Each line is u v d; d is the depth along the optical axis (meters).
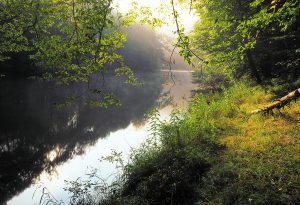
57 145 15.74
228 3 15.22
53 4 8.55
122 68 9.94
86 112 25.22
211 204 6.03
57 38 8.08
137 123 21.14
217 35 17.33
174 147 9.62
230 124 11.63
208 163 8.12
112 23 7.53
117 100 9.67
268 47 16.61
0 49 14.64
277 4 7.62
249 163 7.51
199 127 11.41
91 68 8.16
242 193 6.08
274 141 8.75
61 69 8.73
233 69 20.48
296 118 10.64
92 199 8.63
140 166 9.09
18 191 10.19
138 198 7.33
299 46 14.83
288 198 5.59
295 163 7.03
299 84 14.30
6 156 13.52
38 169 12.26
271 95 14.59
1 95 28.33
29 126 18.83
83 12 7.25
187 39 5.45
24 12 10.54
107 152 14.18
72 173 11.61
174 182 7.30
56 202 8.99
